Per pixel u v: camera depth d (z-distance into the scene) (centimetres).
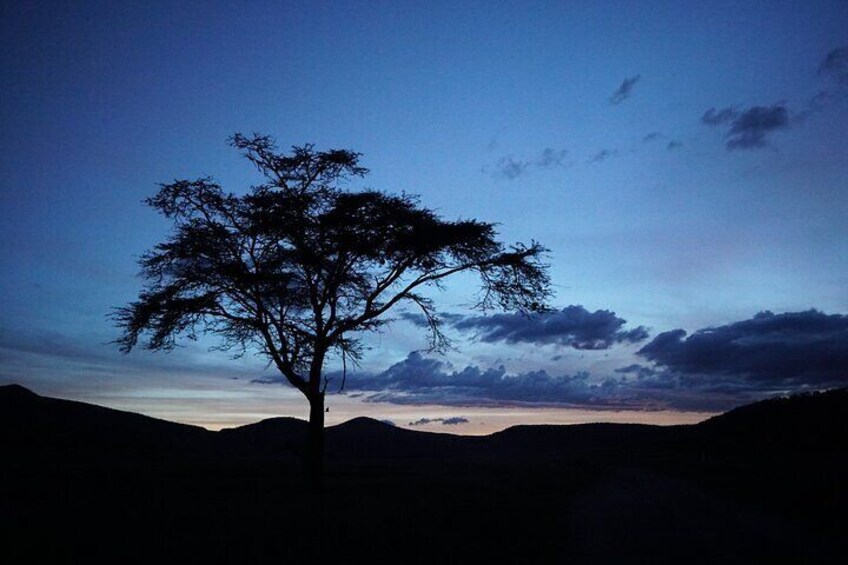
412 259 2527
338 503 2130
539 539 1448
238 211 2519
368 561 1206
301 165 2600
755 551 1271
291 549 1303
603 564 1150
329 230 2462
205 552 1245
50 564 1107
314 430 2573
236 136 2509
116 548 1252
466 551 1300
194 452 5781
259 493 2430
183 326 2573
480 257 2581
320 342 2555
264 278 2425
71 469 3231
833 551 1273
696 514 1927
